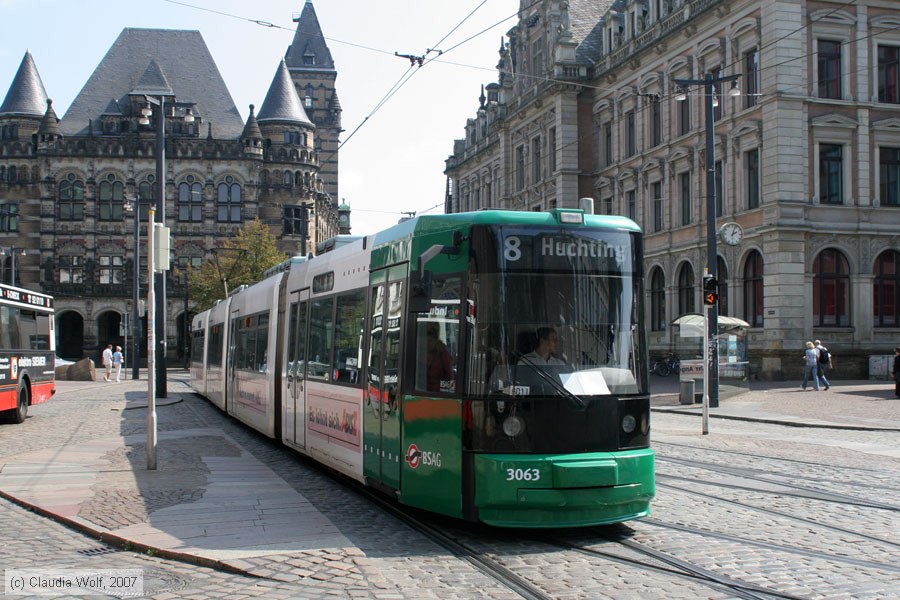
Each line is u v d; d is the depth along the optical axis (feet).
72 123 284.41
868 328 122.62
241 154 281.54
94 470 44.83
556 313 29.96
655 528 30.71
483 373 29.22
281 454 54.03
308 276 48.32
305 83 421.18
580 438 29.22
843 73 123.13
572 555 26.94
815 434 65.57
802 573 24.72
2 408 67.72
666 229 147.84
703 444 58.23
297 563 24.99
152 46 301.84
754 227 124.06
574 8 186.19
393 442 33.55
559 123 175.01
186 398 115.34
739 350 100.42
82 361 169.37
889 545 28.27
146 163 278.87
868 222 123.24
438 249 30.48
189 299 276.82
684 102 144.15
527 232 30.25
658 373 148.66
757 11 124.06
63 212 276.21
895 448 55.93
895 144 125.29
